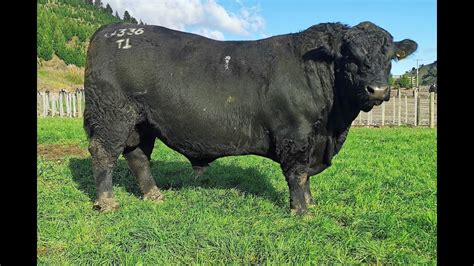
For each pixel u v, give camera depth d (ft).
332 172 26.99
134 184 24.48
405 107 70.69
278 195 21.40
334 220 17.90
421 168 28.22
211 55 19.02
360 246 14.70
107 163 19.47
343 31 17.34
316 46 17.61
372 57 16.16
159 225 16.57
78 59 245.45
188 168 28.73
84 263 13.65
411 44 18.19
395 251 14.57
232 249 14.29
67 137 46.52
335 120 18.71
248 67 18.47
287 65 18.02
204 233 15.66
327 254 14.23
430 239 15.30
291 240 14.94
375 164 30.37
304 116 17.84
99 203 19.26
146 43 19.35
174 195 21.90
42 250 14.90
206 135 19.01
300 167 18.25
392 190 22.35
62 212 18.75
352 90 16.97
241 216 17.97
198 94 18.63
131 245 14.78
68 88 203.00
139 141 20.90
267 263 13.24
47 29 241.96
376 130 60.75
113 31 19.94
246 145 18.89
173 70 18.89
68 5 380.17
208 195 21.34
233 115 18.56
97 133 19.49
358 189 22.47
